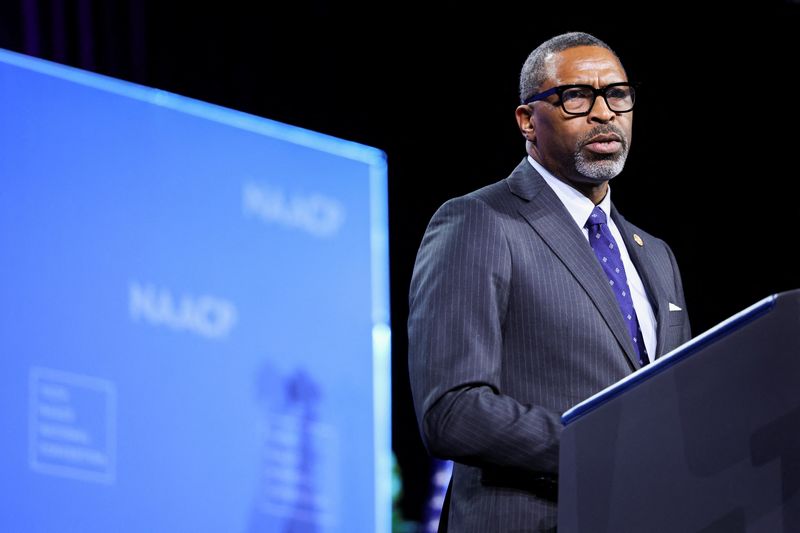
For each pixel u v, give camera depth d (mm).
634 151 15344
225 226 11211
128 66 12070
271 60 13258
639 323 5840
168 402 10367
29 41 11320
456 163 14719
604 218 6051
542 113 6059
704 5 15109
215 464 10594
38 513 9297
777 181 15508
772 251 15492
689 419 4172
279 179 11766
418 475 14070
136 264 10438
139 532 9922
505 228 5746
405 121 14492
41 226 9852
